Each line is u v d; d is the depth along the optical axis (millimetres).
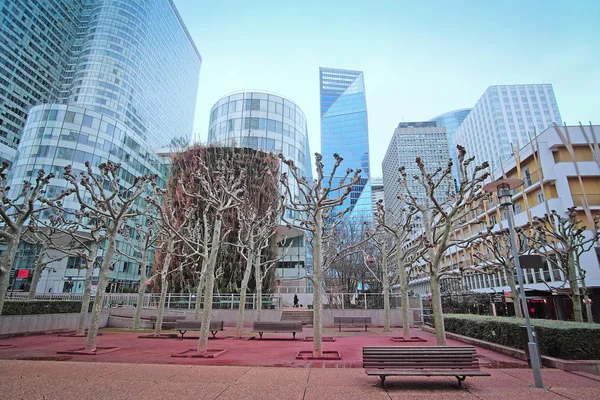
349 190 11922
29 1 99062
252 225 18891
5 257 11047
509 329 11094
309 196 12828
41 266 20047
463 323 14812
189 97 152625
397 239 16875
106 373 7898
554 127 28469
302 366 9133
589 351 8930
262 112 43938
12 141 90875
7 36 91875
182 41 146000
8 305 15617
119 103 95125
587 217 25766
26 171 43469
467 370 6945
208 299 11367
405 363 7102
